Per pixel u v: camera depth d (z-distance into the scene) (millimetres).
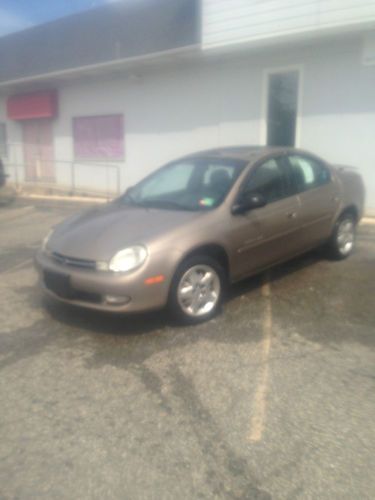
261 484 2436
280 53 9273
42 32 15117
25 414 3084
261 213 4832
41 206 11461
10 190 14188
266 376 3461
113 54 12008
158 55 9906
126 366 3654
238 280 4773
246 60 9773
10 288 5543
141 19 11828
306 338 4059
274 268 5957
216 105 10461
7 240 8023
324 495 2352
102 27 12961
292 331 4195
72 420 3010
